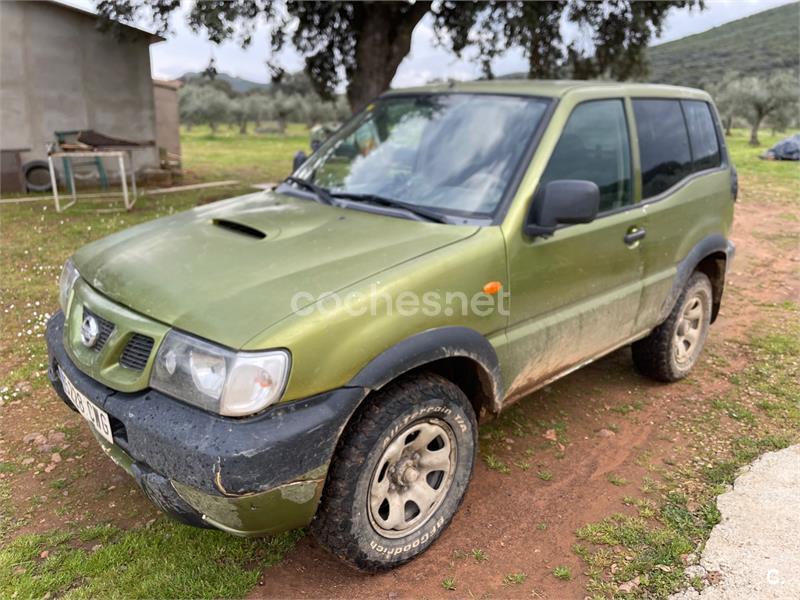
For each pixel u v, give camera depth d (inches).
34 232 333.7
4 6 450.0
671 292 159.6
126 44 507.5
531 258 118.1
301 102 1862.7
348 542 96.4
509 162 123.8
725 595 101.0
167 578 102.3
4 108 463.8
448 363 113.0
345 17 482.9
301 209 130.4
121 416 92.4
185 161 786.8
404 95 156.4
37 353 185.0
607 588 102.9
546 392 170.9
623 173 142.9
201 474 83.2
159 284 100.7
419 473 106.3
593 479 132.5
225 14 357.7
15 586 100.4
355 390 91.7
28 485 126.6
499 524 118.0
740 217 410.9
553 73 534.3
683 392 172.4
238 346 85.7
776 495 125.4
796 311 237.5
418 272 101.3
